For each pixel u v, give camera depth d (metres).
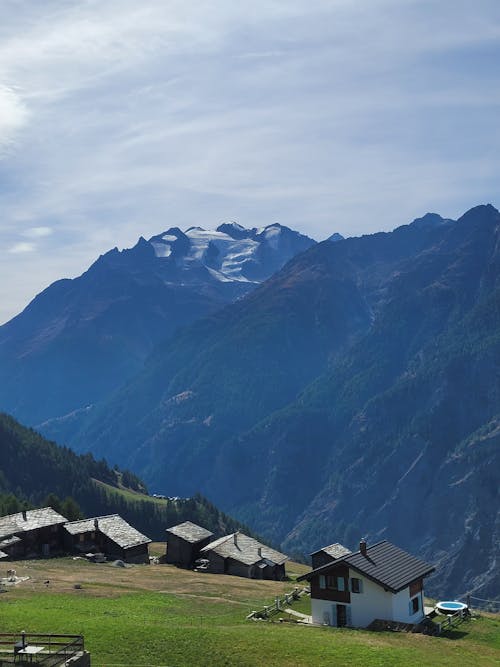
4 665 47.00
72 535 129.25
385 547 83.19
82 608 75.50
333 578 77.50
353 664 57.03
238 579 114.69
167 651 59.66
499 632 75.69
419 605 80.25
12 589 87.38
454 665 58.91
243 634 64.88
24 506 185.12
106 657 58.22
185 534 132.88
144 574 112.88
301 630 69.44
